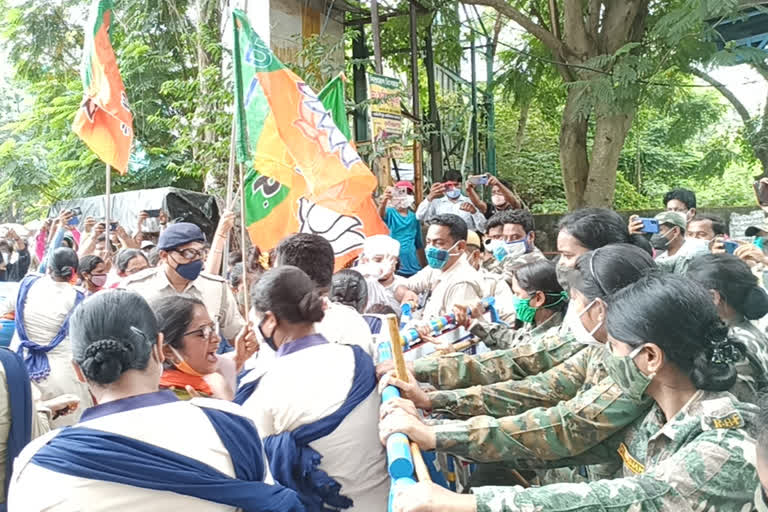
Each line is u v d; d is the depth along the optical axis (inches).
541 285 121.0
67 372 170.4
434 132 388.5
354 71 427.8
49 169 628.4
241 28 154.9
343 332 103.8
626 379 69.3
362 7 428.5
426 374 102.2
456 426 76.1
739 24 382.6
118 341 58.5
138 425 56.9
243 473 60.6
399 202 268.2
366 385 80.7
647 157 823.7
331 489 75.7
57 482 53.9
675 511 56.2
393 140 323.0
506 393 91.4
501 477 108.8
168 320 88.5
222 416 61.4
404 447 67.1
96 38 197.2
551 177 698.2
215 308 147.8
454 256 150.9
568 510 56.6
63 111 566.3
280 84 152.8
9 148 590.2
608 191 422.0
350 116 402.0
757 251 141.4
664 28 353.7
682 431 61.9
